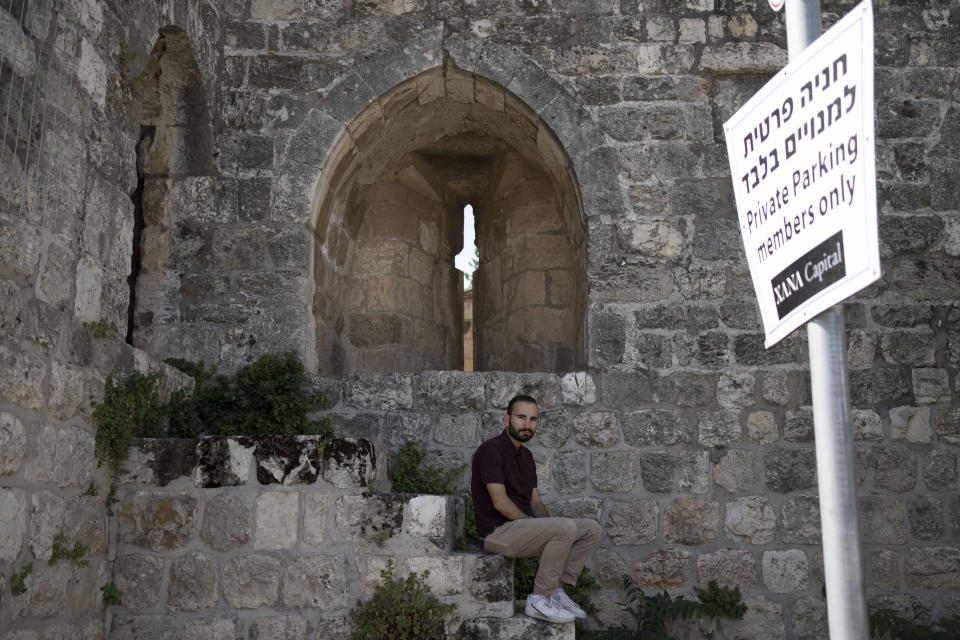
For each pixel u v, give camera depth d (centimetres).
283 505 469
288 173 636
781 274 211
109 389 460
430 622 448
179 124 630
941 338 607
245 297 616
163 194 629
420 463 599
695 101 649
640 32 659
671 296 618
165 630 457
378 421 607
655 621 561
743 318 613
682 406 600
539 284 729
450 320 778
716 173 637
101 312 456
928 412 595
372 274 745
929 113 641
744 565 576
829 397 188
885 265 620
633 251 625
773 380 602
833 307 192
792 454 590
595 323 615
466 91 675
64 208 418
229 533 466
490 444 488
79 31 435
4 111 371
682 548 580
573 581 476
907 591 573
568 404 604
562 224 739
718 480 588
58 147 413
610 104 648
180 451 476
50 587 398
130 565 464
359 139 673
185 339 609
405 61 653
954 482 586
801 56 204
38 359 389
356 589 459
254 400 588
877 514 582
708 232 628
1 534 356
